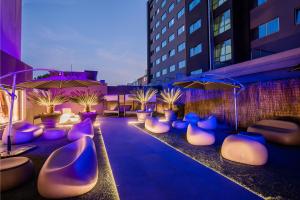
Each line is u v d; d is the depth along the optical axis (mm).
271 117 7648
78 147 3965
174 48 34688
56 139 6867
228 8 21203
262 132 6336
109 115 15828
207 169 4062
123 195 3010
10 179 3094
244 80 9109
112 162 4527
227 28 21578
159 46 41844
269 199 2881
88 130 6660
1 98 8148
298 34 15719
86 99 11430
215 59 23266
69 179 2922
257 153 4238
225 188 3230
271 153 5078
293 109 6859
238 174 3787
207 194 3039
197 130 6129
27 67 10156
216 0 23062
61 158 3514
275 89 7516
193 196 2980
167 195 3016
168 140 6742
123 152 5336
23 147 5629
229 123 9727
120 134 7910
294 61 6961
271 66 7805
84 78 6094
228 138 4781
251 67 8766
